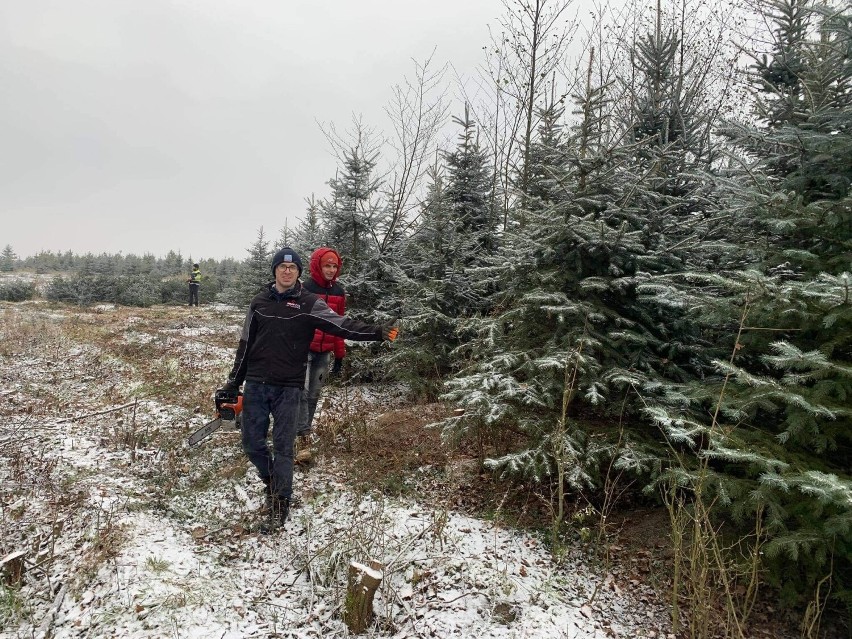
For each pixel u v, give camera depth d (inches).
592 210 181.8
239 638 111.9
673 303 148.1
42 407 279.9
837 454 134.0
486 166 399.9
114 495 170.9
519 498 178.2
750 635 118.3
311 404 224.1
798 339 140.3
